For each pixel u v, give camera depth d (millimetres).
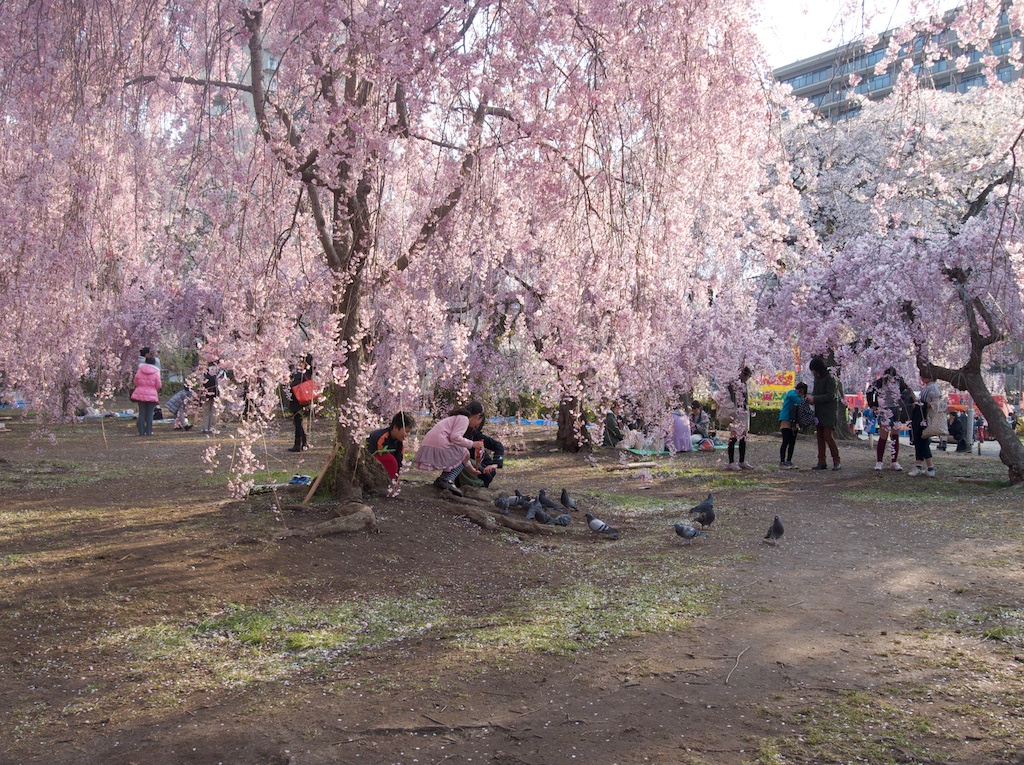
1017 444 11328
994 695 3678
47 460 12625
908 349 11586
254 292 6465
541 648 4371
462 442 8797
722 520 8711
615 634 4633
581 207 6746
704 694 3725
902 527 8180
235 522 7203
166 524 7234
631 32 5883
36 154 6227
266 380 6254
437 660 4203
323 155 6457
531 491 10430
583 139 5980
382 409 9828
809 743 3195
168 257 7043
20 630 4547
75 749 3188
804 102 7383
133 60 6680
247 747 3188
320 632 4688
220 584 5477
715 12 6219
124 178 6984
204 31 6289
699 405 19188
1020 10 5902
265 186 6457
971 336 11383
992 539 7441
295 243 8156
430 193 7586
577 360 7039
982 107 14711
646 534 7961
